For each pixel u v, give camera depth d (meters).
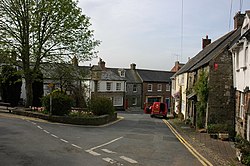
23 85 42.44
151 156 11.82
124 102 60.44
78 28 28.66
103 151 12.23
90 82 52.19
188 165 10.58
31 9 26.84
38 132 16.22
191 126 27.27
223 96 22.09
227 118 21.97
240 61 18.72
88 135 16.86
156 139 17.22
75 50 29.11
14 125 18.39
